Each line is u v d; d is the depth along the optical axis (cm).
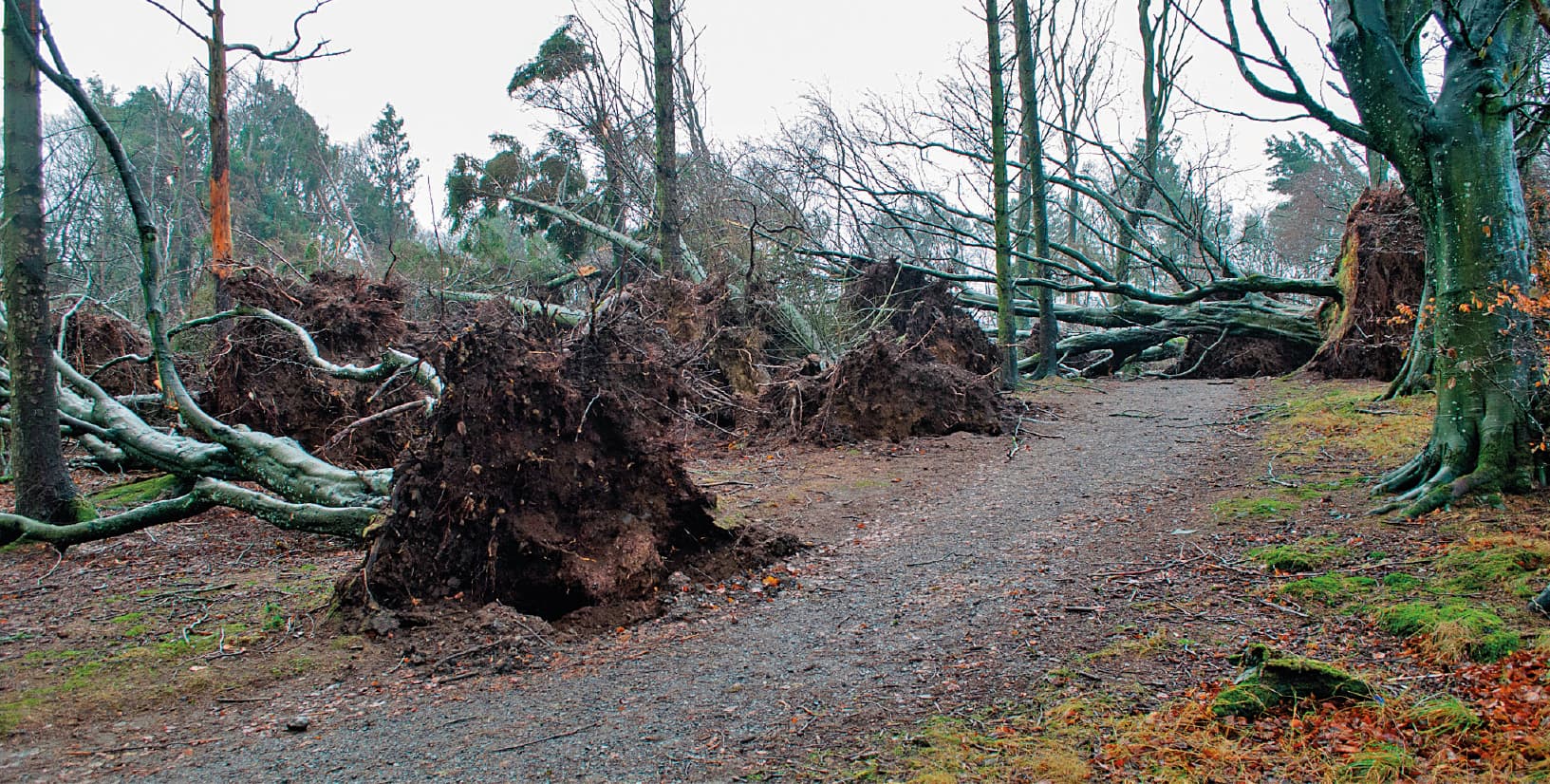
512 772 380
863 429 1226
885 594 610
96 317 1463
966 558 677
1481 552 555
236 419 1143
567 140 2558
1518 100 798
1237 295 2039
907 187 2428
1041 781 342
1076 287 1822
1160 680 436
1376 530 649
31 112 856
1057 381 1791
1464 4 738
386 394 1162
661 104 1695
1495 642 432
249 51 1535
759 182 2441
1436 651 438
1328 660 445
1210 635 488
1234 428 1155
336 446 1123
